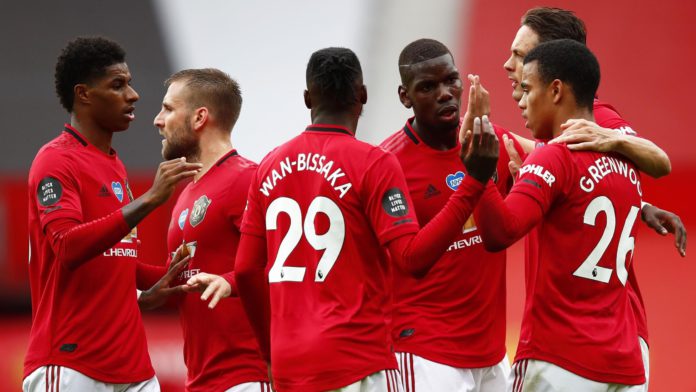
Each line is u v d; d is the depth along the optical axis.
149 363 18.09
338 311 14.08
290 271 14.32
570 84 15.28
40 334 17.34
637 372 15.15
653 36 45.78
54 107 43.28
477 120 13.29
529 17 18.50
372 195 14.08
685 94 44.25
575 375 14.80
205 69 18.62
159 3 45.75
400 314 17.91
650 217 17.12
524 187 14.43
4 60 44.00
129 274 17.70
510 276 34.19
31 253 17.75
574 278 14.87
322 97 14.59
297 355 14.04
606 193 14.93
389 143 18.11
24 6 44.91
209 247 17.69
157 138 41.81
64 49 17.53
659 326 31.14
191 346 17.98
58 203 16.59
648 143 15.45
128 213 15.88
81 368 17.08
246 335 17.52
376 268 14.48
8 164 41.84
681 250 16.91
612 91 44.91
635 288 17.14
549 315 15.05
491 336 17.86
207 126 18.27
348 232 14.20
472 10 47.34
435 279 17.61
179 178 15.92
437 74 16.92
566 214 14.82
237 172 17.78
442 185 17.66
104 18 45.25
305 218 14.31
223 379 17.56
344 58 14.54
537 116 15.57
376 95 44.53
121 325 17.48
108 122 17.64
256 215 14.94
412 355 17.66
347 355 13.95
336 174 14.22
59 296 17.16
